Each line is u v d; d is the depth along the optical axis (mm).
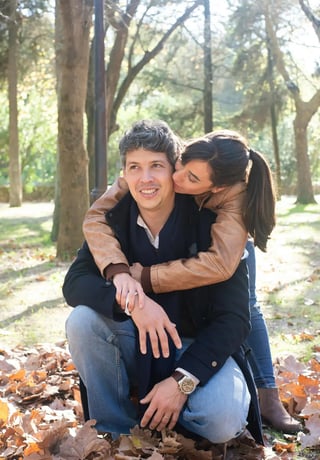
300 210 19562
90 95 12875
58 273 8133
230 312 2543
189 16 13922
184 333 2693
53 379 3719
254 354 3039
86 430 2615
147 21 15141
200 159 2465
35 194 34219
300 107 22812
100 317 2596
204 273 2486
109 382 2650
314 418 2943
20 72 20906
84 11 8961
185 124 23234
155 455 2422
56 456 2564
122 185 2797
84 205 9445
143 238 2666
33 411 3051
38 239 12672
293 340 4594
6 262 9344
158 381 2586
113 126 13531
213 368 2455
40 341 4758
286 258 9164
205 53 18203
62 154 9328
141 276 2566
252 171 2592
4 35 16922
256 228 2590
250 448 2729
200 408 2430
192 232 2635
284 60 23719
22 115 32281
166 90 22281
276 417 2988
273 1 20375
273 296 6398
